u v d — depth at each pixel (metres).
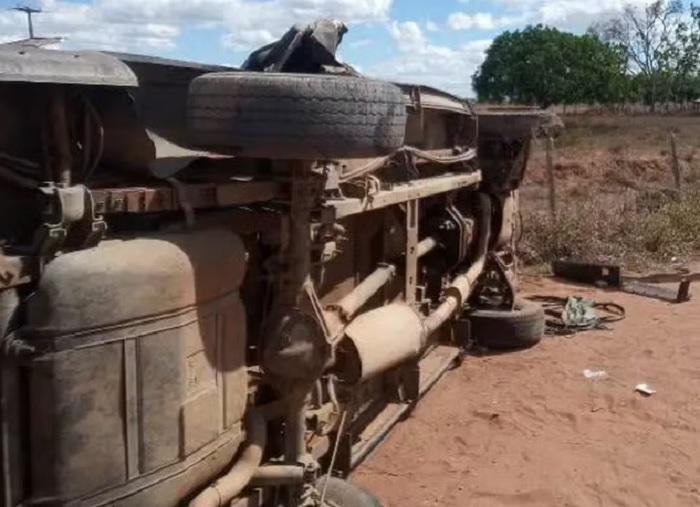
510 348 9.10
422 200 8.09
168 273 3.39
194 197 3.74
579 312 10.23
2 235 3.31
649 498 5.86
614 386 8.01
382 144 3.73
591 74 65.56
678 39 65.62
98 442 3.25
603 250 14.02
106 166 3.81
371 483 5.94
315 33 4.42
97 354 3.22
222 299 3.78
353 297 5.13
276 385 4.35
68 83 3.20
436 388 7.90
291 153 3.59
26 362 3.12
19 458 3.16
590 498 5.83
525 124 9.12
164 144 4.04
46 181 3.34
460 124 8.32
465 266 8.81
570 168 24.86
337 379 5.07
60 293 3.12
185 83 4.22
